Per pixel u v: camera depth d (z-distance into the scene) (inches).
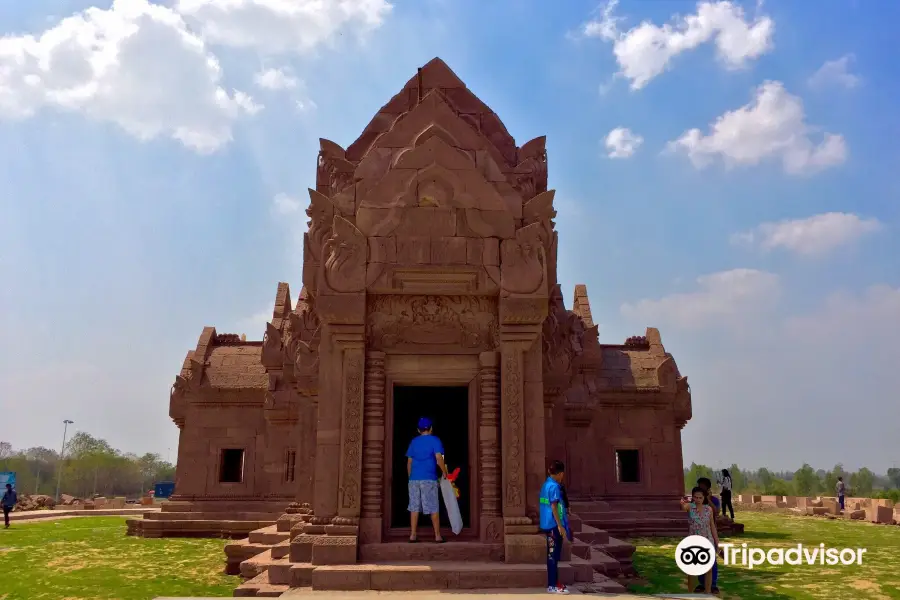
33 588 518.3
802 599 469.1
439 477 462.3
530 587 396.5
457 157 478.0
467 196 472.1
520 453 436.8
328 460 439.8
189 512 1000.9
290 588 401.7
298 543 431.8
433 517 437.1
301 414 692.1
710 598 372.8
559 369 655.8
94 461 4111.7
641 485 1040.2
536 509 431.8
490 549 425.1
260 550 601.0
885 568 614.9
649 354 1130.0
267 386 1053.8
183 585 537.6
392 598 359.6
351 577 394.0
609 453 1047.6
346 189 487.8
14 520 1291.8
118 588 519.8
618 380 1079.0
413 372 462.3
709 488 475.2
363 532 429.1
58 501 1993.1
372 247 462.0
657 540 909.2
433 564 410.0
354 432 438.0
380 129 574.9
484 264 461.4
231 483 1037.8
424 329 465.4
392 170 475.8
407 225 466.0
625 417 1061.8
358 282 454.9
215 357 1127.6
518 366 450.0
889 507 1128.2
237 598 406.3
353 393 443.5
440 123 501.0
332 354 455.5
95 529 1073.5
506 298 455.2
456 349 463.2
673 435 1059.3
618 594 380.2
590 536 620.1
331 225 527.5
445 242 464.1
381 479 442.3
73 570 614.9
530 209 484.1
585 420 1015.6
